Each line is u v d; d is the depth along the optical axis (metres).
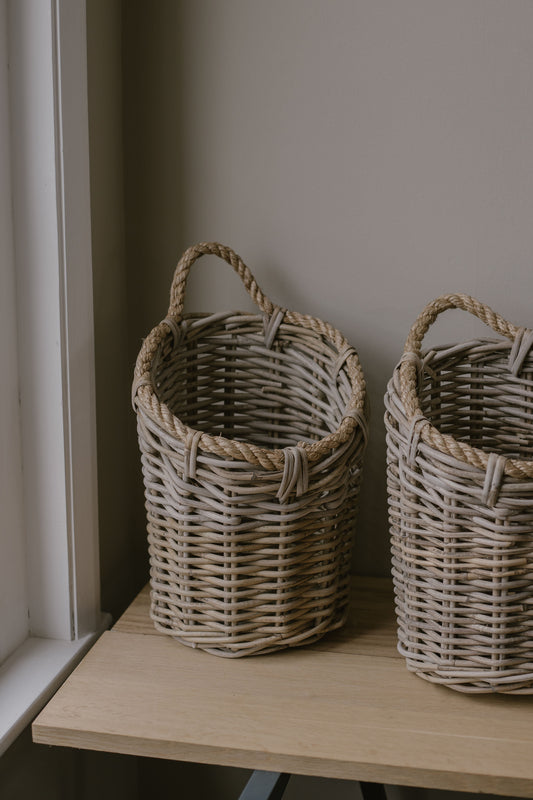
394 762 0.85
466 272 1.23
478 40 1.17
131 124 1.29
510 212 1.21
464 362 1.17
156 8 1.25
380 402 1.29
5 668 1.06
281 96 1.24
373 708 0.94
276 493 0.95
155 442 0.99
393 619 1.15
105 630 1.19
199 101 1.27
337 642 1.08
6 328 1.04
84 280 1.10
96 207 1.20
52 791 1.13
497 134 1.19
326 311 1.29
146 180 1.31
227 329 1.24
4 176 1.02
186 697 0.95
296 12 1.21
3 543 1.06
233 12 1.23
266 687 0.97
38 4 0.99
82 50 1.06
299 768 0.86
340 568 1.07
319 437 1.23
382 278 1.26
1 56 0.99
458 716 0.93
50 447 1.09
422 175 1.22
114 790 1.37
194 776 1.46
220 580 0.99
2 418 1.04
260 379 1.26
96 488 1.16
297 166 1.26
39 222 1.03
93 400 1.14
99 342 1.23
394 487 0.99
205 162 1.28
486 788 0.84
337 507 1.01
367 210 1.25
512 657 0.93
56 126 1.01
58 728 0.90
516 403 1.16
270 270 1.29
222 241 1.30
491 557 0.89
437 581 0.93
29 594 1.14
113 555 1.32
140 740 0.88
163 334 1.13
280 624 1.02
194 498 0.98
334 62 1.22
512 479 0.86
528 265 1.21
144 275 1.33
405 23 1.19
